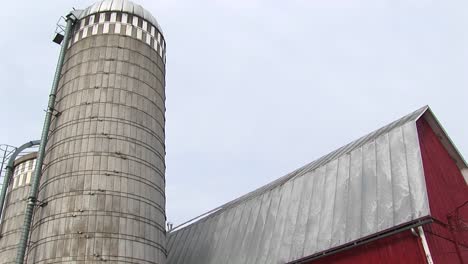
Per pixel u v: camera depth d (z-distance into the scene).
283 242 30.58
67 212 29.94
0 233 44.53
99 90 34.09
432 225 23.75
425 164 26.20
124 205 30.86
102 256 28.73
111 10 37.44
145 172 33.12
